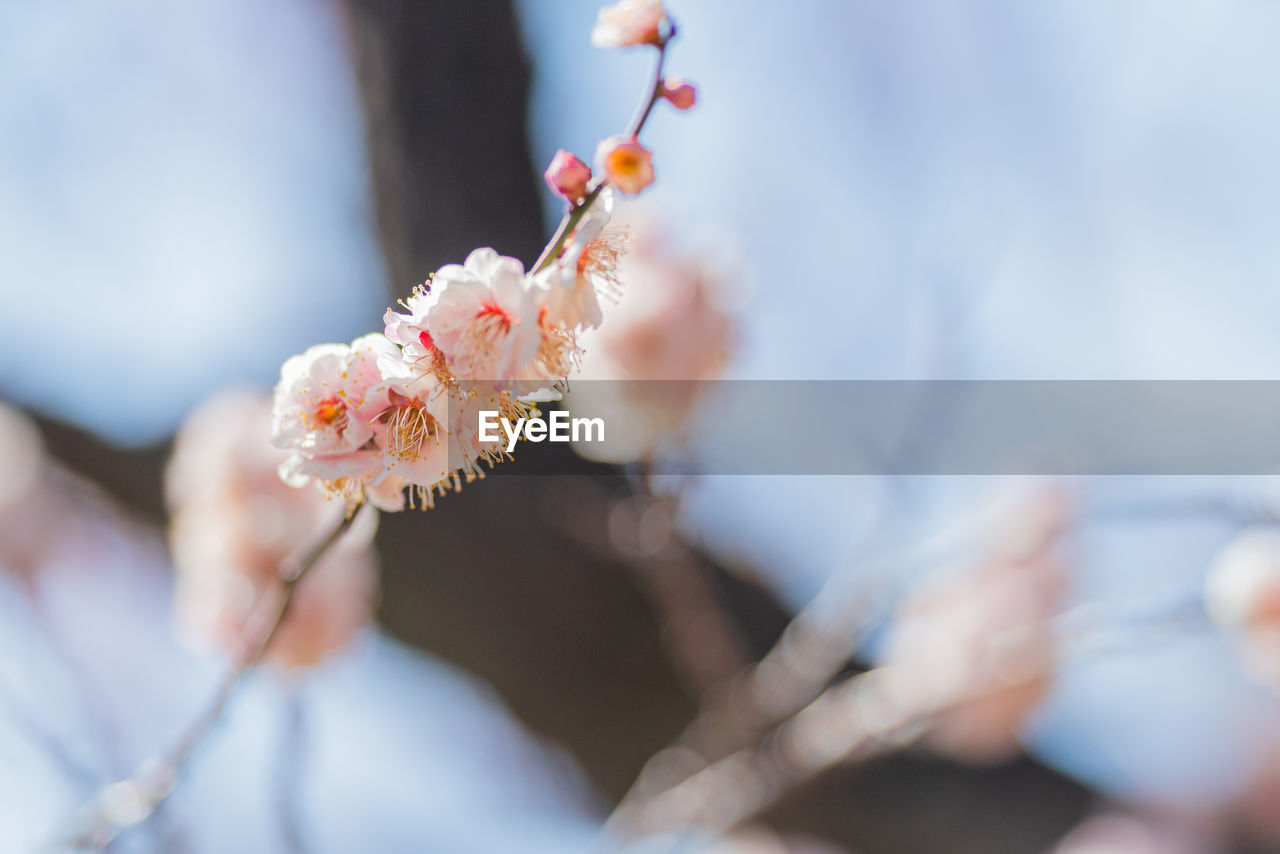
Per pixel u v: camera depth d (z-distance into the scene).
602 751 0.95
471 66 0.90
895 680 0.82
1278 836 1.21
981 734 0.88
